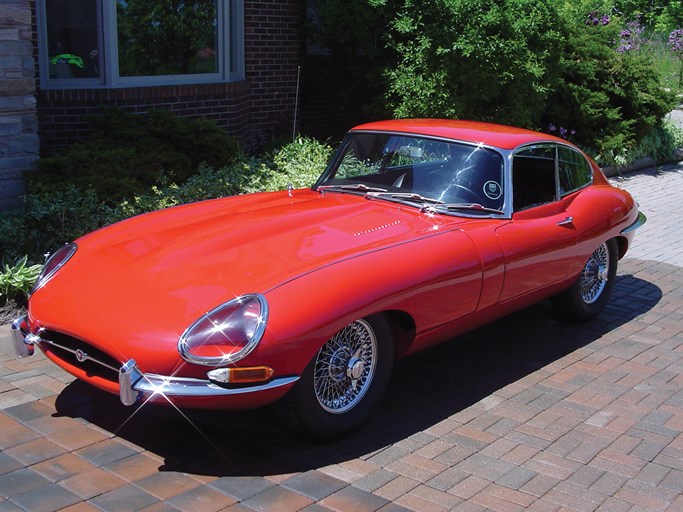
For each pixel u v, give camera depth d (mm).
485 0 9641
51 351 4020
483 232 4750
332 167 5574
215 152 8492
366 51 10234
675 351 5621
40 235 6445
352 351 4031
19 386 4535
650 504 3613
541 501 3592
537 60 10633
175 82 9492
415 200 4977
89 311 3779
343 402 4055
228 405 3564
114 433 4031
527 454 4027
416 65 9781
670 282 7398
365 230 4484
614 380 5055
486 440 4160
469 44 9414
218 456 3848
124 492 3486
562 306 5957
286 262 3990
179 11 9414
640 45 18812
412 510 3461
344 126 12141
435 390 4801
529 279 5070
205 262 4031
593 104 12773
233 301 3611
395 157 5293
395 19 9820
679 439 4270
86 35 8625
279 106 11109
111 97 8648
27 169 7086
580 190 5914
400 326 4375
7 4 6625
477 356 5398
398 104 10172
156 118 8430
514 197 5129
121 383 3488
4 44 6672
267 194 5441
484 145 5160
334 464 3828
